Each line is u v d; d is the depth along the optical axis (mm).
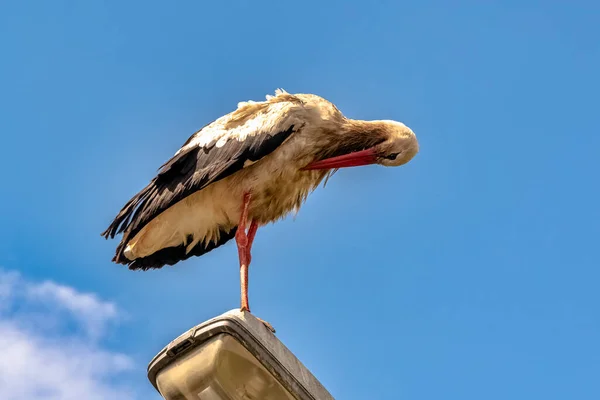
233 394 3500
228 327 3494
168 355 3514
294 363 3572
